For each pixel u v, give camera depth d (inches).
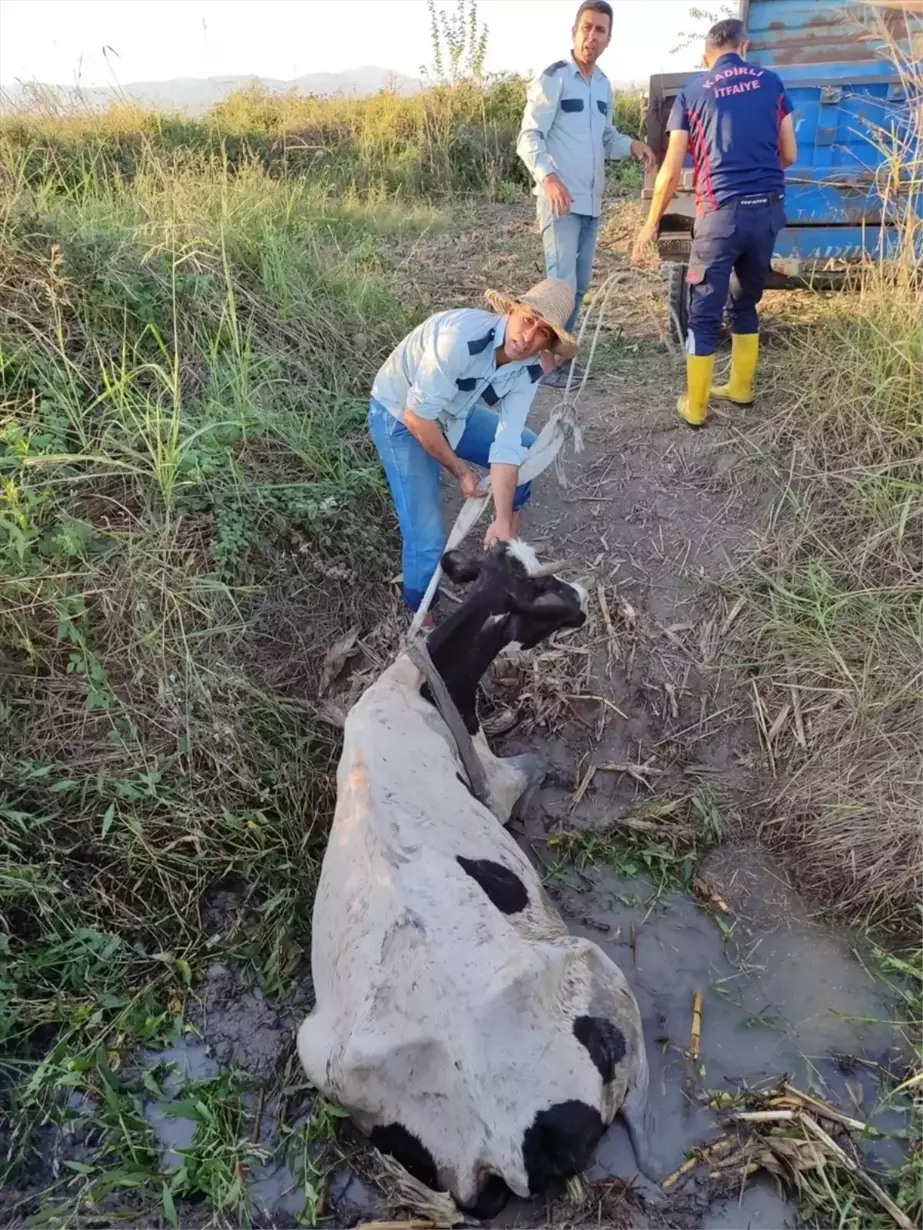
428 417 141.8
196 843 141.9
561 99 214.1
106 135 362.3
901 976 128.5
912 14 203.0
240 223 251.1
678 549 188.9
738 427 207.0
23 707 149.8
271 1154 111.7
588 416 221.5
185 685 155.2
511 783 146.3
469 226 360.8
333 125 462.0
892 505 176.4
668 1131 112.8
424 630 170.4
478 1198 100.7
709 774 158.4
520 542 138.6
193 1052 122.7
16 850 132.4
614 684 170.9
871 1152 110.0
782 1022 124.5
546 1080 98.0
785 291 257.4
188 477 177.6
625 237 332.8
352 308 240.5
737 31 183.8
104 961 129.0
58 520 165.8
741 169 180.4
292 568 179.3
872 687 157.6
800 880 142.6
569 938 110.9
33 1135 114.0
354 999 101.9
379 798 116.6
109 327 198.4
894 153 194.9
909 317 195.0
